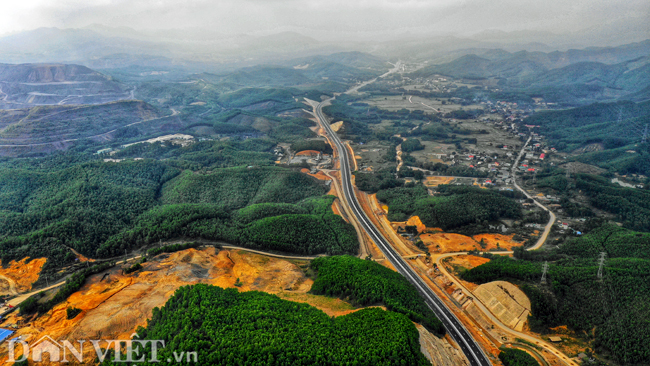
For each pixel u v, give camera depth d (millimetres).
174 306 143125
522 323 154000
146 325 137125
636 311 141750
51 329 135625
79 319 140000
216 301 141375
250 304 142625
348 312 152250
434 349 130750
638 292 149375
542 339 145625
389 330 128125
